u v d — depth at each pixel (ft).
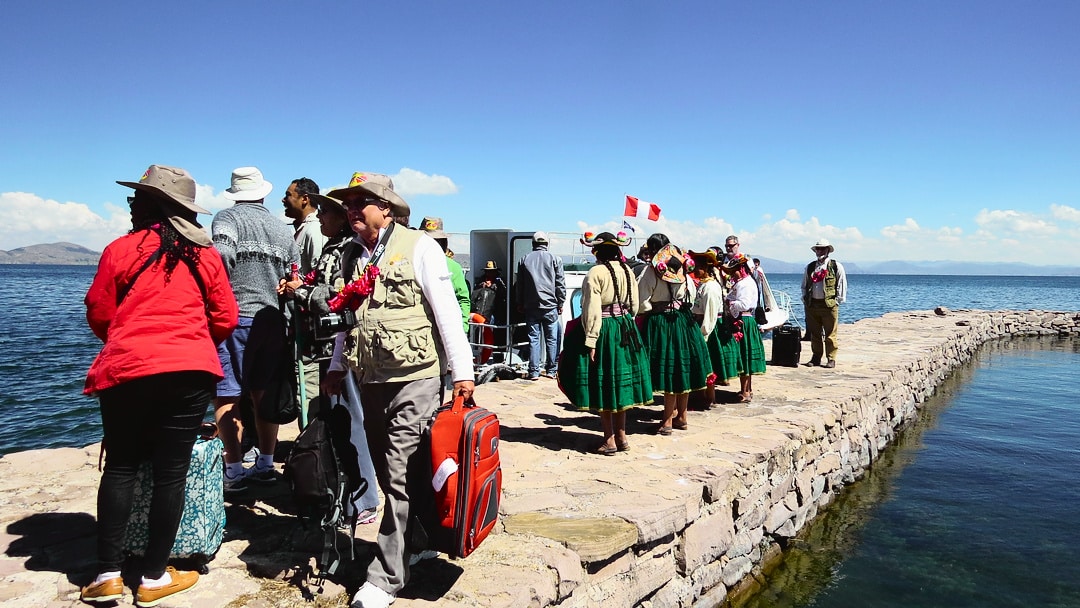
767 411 24.29
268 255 13.53
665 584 14.12
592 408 17.63
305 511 10.62
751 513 17.87
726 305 24.52
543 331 30.25
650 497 14.58
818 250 35.96
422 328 9.91
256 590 10.17
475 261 36.01
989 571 18.71
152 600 9.54
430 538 9.66
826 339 35.99
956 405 43.06
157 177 9.78
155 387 9.09
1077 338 89.10
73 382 51.44
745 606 16.52
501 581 10.59
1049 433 35.63
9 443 34.96
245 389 13.53
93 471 15.44
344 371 11.16
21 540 11.59
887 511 23.54
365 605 9.43
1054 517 23.04
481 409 10.08
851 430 27.07
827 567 18.92
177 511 9.54
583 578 11.90
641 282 20.47
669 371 20.06
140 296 9.25
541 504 14.08
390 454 9.81
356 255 10.78
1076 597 17.24
